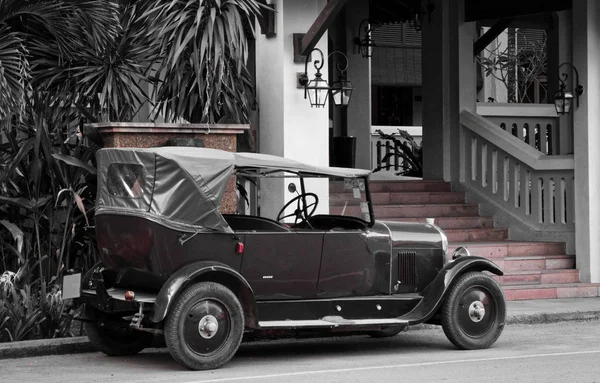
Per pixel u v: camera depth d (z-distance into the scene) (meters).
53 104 11.93
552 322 12.45
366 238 9.88
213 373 8.59
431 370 8.73
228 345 8.82
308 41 12.94
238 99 12.50
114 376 8.46
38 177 11.20
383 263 10.01
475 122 16.31
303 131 13.21
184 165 8.88
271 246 9.27
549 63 19.45
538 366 8.94
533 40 25.70
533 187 15.51
